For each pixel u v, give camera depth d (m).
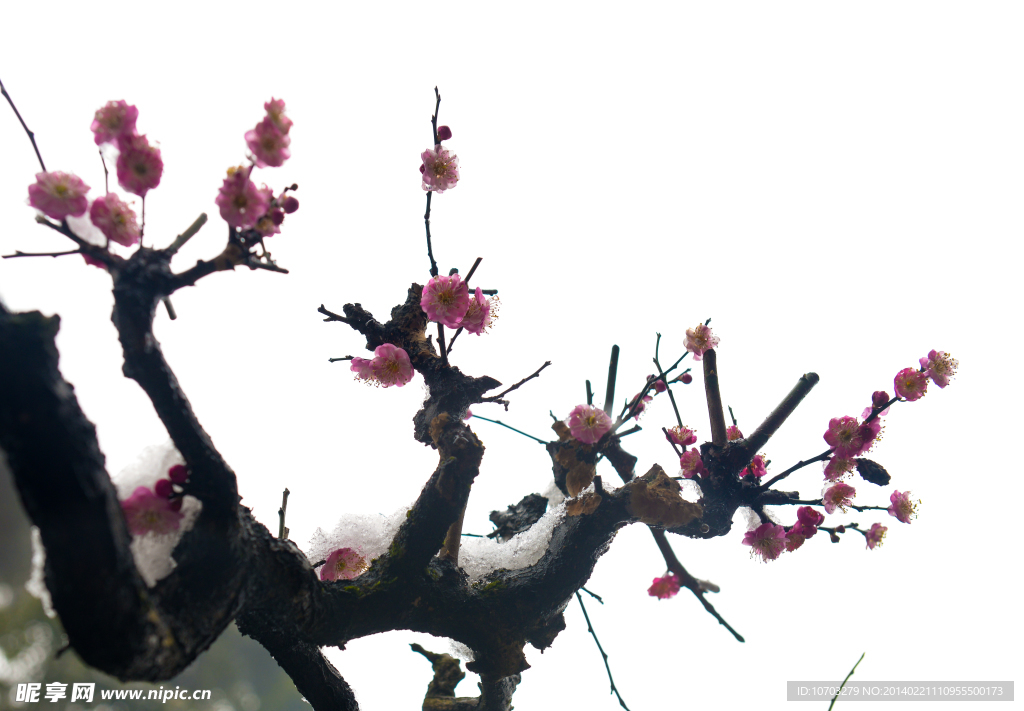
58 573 1.01
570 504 1.81
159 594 1.22
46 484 0.97
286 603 1.51
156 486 1.27
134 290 1.20
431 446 1.80
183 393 1.26
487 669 1.83
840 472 1.99
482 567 2.05
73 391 1.04
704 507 2.05
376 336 1.92
